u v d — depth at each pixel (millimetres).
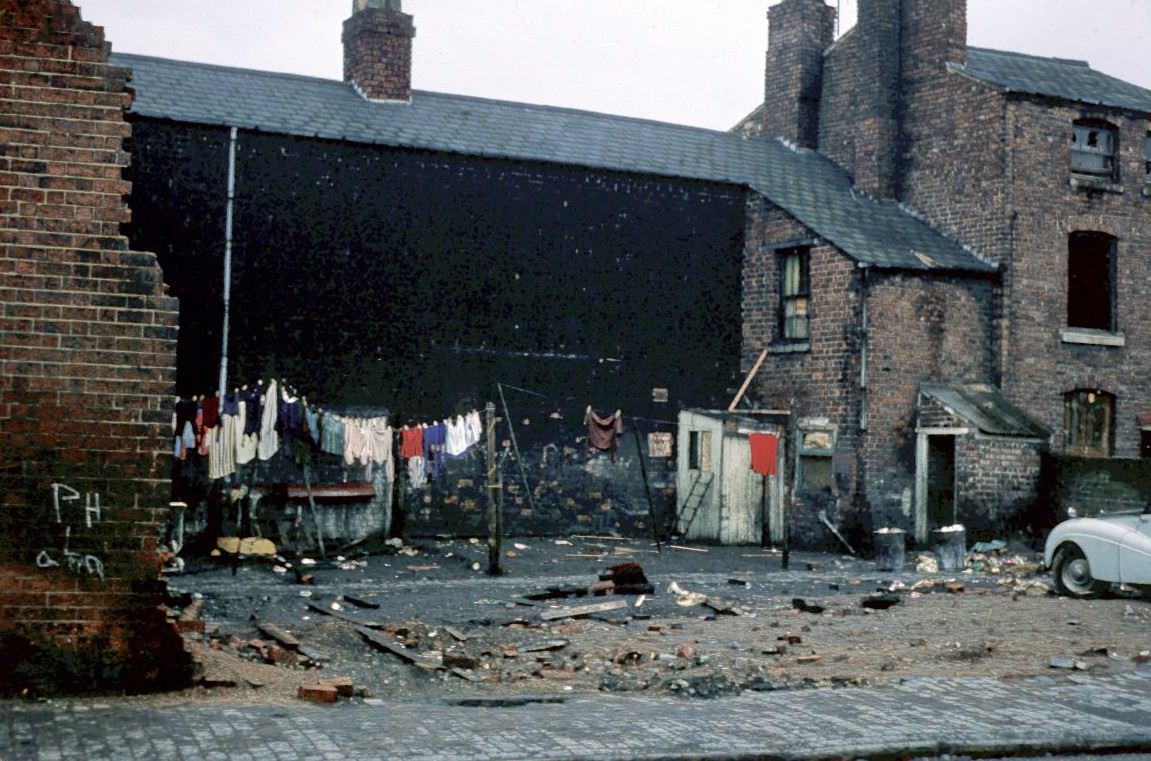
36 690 8305
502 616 13906
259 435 19047
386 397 21141
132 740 7152
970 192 23766
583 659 11352
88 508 8477
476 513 21828
